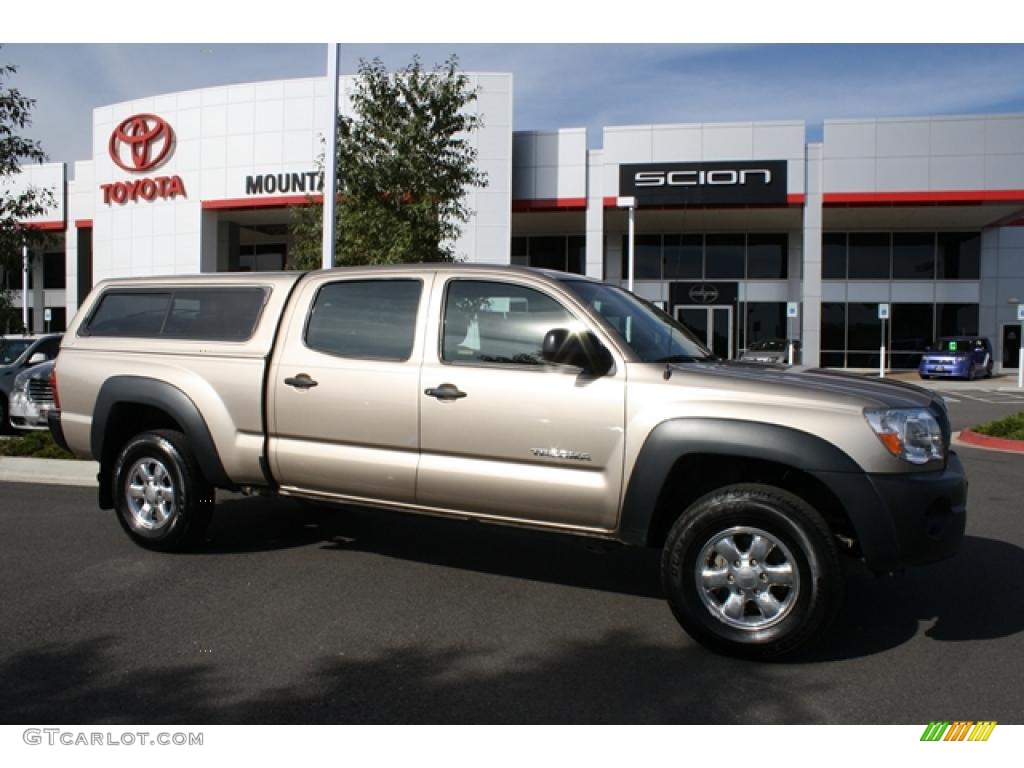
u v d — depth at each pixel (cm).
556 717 332
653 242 3170
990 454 1075
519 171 2705
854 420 384
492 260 2598
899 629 436
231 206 2839
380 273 507
